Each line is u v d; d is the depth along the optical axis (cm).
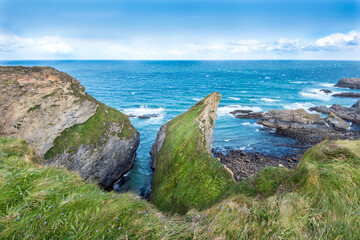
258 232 453
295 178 840
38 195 496
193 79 16638
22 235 372
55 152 2567
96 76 18838
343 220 448
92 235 404
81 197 537
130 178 3306
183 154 2569
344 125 5131
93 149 2883
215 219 513
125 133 3384
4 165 647
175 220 576
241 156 3872
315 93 9919
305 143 4509
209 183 1983
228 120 6159
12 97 2314
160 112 6975
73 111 2870
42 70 2684
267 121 5659
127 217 502
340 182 594
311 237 429
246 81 14925
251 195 1034
